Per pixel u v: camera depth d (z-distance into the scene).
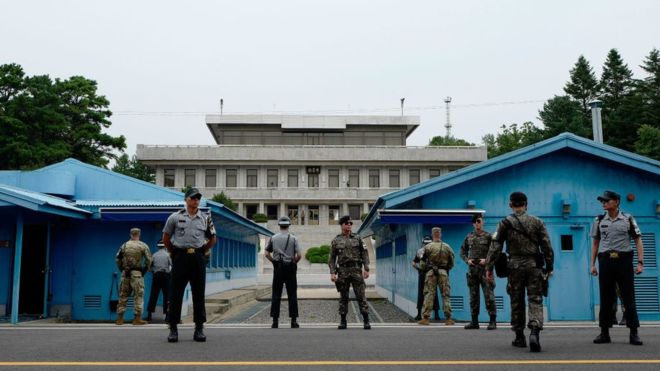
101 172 16.27
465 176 14.38
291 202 73.12
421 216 13.72
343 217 11.18
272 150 72.12
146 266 13.63
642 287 14.37
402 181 73.69
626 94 72.31
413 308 16.08
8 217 15.48
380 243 26.97
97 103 53.81
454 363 6.59
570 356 7.11
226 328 11.13
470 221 13.75
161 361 6.71
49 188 15.68
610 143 64.81
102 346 7.98
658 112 63.84
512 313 7.98
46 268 15.23
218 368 6.28
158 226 15.37
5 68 49.12
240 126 77.06
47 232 15.38
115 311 15.30
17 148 45.94
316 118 76.56
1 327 11.86
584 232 14.62
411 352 7.43
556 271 14.49
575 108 70.12
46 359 6.88
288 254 11.40
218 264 22.70
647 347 7.96
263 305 21.06
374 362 6.65
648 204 14.65
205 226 8.64
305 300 23.41
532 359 6.88
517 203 7.96
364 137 77.94
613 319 8.64
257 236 35.22
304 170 73.56
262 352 7.40
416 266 13.92
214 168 73.00
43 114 48.62
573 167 14.83
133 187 16.22
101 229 15.58
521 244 7.79
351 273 11.03
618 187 14.75
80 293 15.41
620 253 8.52
